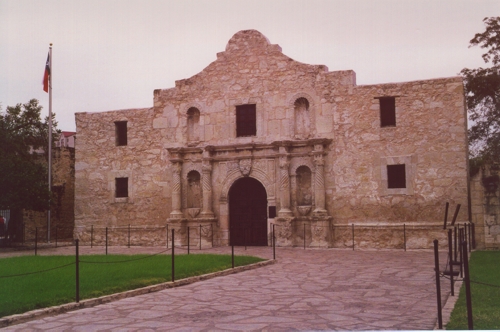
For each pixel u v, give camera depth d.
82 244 33.22
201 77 31.53
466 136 27.97
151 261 19.89
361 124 27.91
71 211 40.41
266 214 29.80
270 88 29.92
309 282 15.39
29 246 32.47
